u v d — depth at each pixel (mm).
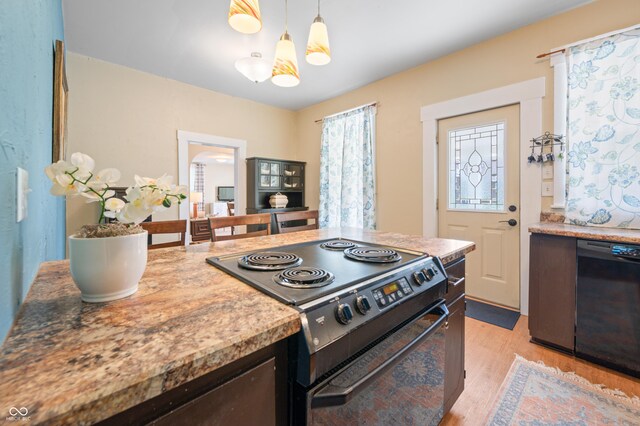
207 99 3723
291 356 671
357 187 3770
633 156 1927
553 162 2295
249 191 4098
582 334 1835
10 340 511
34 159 866
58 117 1538
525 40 2410
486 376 1709
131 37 2527
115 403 403
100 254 668
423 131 3109
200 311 650
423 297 1050
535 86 2367
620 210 1979
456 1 2092
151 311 646
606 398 1512
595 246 1767
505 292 2627
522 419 1391
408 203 3271
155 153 3299
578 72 2137
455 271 1381
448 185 2992
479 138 2762
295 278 862
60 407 364
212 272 969
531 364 1812
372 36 2539
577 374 1707
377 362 822
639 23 1936
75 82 2799
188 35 2498
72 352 477
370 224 3549
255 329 571
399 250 1326
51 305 673
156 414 470
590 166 2098
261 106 4309
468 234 2863
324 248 1382
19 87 647
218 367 512
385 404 890
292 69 1699
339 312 735
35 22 868
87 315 622
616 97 1982
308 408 648
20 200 642
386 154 3461
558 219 2271
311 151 4516
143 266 771
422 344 1049
